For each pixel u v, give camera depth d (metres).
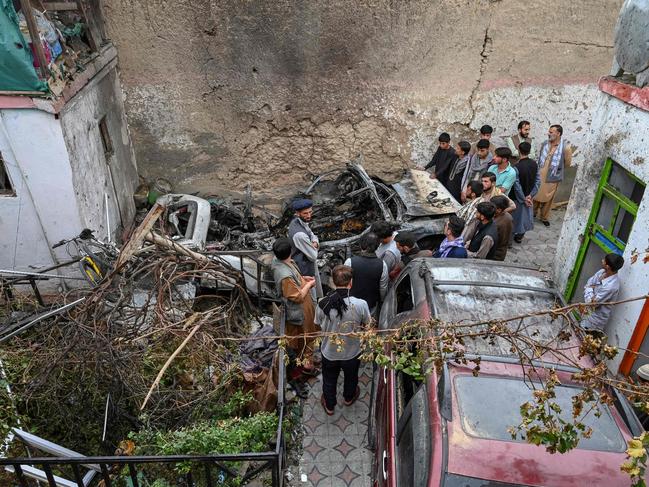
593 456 3.32
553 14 8.41
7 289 5.70
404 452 3.71
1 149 6.23
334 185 8.88
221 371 4.97
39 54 5.79
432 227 7.18
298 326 5.63
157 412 4.73
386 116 9.22
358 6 8.28
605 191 5.89
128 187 8.82
